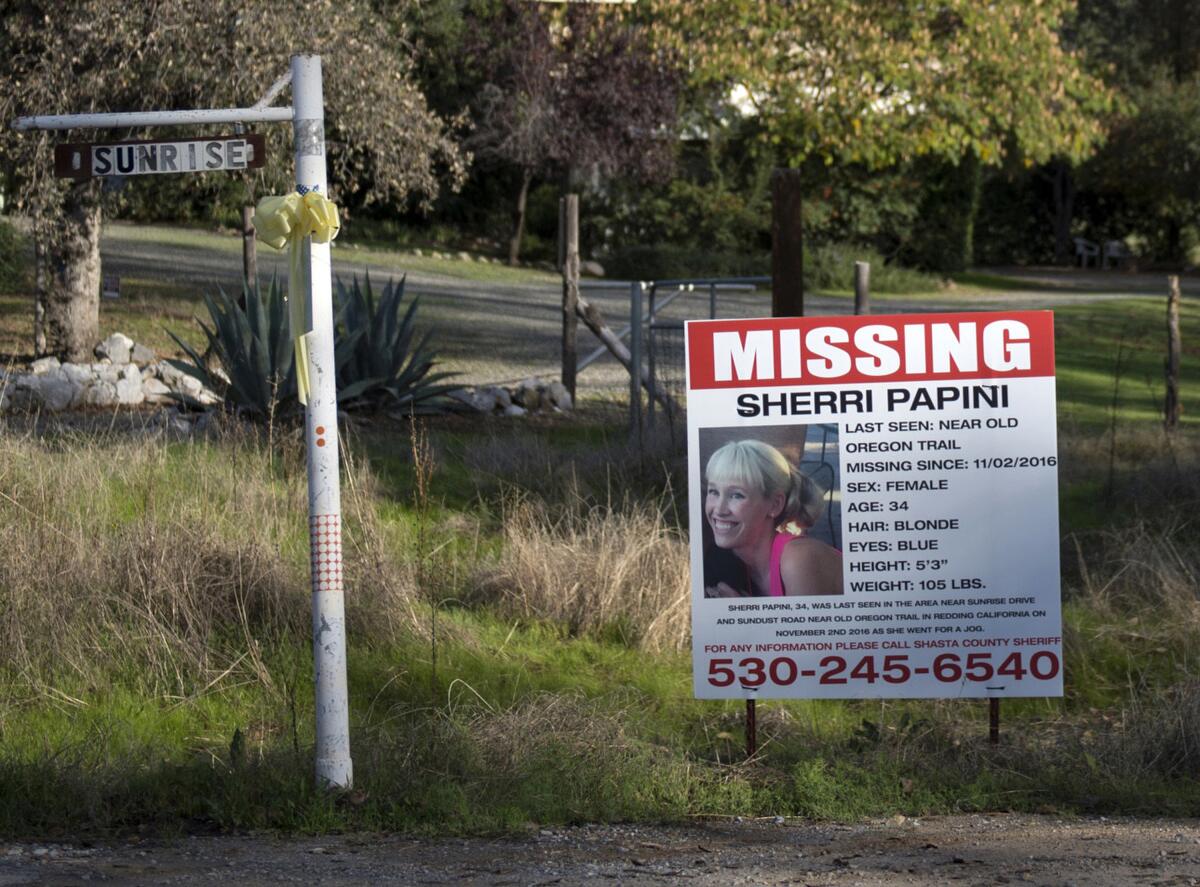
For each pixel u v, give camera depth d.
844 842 6.86
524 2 38.34
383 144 18.03
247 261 20.17
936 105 32.44
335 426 7.43
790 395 8.20
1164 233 57.31
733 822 7.41
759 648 8.22
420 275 34.62
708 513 8.24
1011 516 8.12
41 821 7.16
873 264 41.03
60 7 16.31
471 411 18.28
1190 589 10.92
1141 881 5.92
